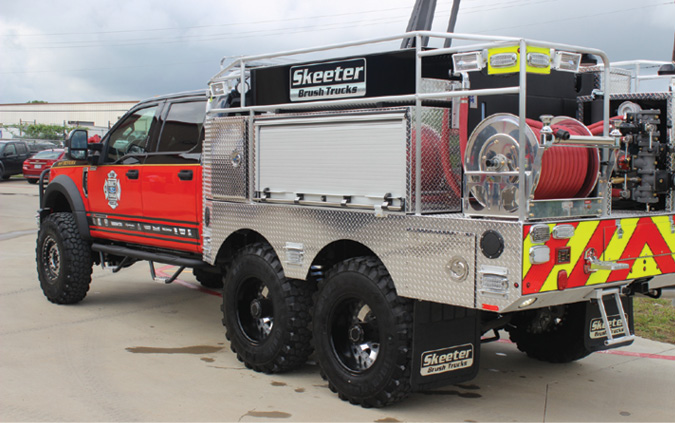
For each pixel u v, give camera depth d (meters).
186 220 5.94
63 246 7.21
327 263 4.88
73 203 7.20
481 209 3.92
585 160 4.10
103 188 6.95
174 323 6.77
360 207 4.39
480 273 3.74
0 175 28.45
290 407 4.45
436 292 3.95
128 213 6.61
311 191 4.71
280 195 4.95
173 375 5.12
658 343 6.20
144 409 4.40
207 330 6.52
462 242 3.82
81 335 6.24
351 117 4.38
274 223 4.96
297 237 4.79
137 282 8.98
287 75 5.13
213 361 5.50
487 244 3.70
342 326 4.62
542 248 3.65
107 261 7.52
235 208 5.29
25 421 4.17
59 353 5.65
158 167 6.21
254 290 5.34
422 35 4.13
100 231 7.08
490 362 5.66
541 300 3.79
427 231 3.98
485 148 3.88
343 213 4.47
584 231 3.92
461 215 4.05
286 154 4.89
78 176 7.31
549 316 5.28
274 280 4.96
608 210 4.22
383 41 4.36
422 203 4.16
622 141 4.56
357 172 4.40
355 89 4.64
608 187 4.21
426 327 4.16
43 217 7.65
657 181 4.55
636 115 4.58
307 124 4.72
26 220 15.64
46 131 50.62
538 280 3.67
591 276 3.99
